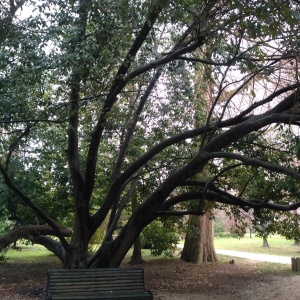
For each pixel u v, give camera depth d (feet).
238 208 48.42
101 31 30.40
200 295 45.62
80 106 33.14
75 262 35.12
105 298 27.58
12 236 35.86
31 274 58.08
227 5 27.86
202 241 74.43
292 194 36.45
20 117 30.68
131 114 40.98
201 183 37.09
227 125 34.27
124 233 35.81
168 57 30.40
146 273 61.77
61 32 28.37
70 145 36.01
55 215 52.49
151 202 35.40
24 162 44.98
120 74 31.01
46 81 44.52
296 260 64.44
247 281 54.90
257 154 37.29
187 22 31.50
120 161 40.63
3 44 28.37
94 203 54.08
